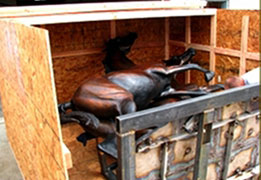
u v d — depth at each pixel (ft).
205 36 9.98
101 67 11.32
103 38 10.99
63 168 4.24
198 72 10.65
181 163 4.88
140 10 8.09
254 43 8.17
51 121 4.32
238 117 5.12
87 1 12.48
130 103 6.24
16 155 9.52
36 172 6.52
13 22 5.48
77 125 10.05
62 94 10.75
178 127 4.54
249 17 8.21
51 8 7.07
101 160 7.05
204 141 4.74
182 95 7.85
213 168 5.34
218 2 13.84
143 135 4.34
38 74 4.45
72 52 10.55
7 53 6.82
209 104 4.51
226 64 9.36
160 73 7.44
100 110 6.10
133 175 4.26
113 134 5.93
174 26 11.43
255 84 4.98
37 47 4.16
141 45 11.64
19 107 6.95
